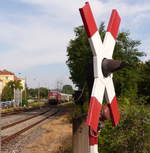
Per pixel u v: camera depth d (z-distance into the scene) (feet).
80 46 128.16
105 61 10.67
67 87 519.60
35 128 75.61
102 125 11.67
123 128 26.03
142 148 25.26
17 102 217.77
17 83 324.39
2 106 210.79
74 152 12.10
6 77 432.25
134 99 29.78
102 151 26.20
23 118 111.65
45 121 99.66
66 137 53.57
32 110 184.34
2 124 86.17
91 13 10.16
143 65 155.94
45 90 521.24
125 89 118.73
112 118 11.40
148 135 25.44
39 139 54.65
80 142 12.04
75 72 127.85
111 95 11.19
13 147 46.26
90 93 11.10
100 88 10.51
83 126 12.03
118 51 127.85
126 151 25.52
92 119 10.07
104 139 26.27
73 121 12.27
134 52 127.13
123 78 119.14
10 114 134.41
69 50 130.52
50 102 266.98
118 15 11.64
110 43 11.28
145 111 26.32
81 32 132.16
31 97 515.91
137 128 25.68
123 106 28.68
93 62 10.48
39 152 41.63
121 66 10.52
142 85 152.15
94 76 10.48
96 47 10.39
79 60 125.49
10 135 58.90
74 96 12.37
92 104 10.11
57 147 42.50
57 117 120.57
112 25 11.33
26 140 53.72
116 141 25.21
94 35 10.28
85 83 11.61
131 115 25.95
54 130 69.77
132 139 25.36
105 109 11.59
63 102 322.34
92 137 11.09
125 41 128.77
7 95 312.29
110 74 10.94
